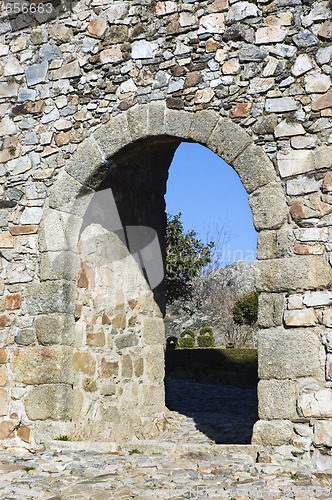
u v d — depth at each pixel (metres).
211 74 6.08
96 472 5.01
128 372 7.21
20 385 6.34
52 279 6.45
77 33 6.74
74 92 6.66
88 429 6.43
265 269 5.59
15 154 6.83
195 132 6.05
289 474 4.91
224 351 13.87
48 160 6.69
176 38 6.28
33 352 6.34
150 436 7.37
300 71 5.79
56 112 6.71
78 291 6.59
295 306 5.45
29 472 5.09
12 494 4.46
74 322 6.49
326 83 5.70
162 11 6.38
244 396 10.45
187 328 24.44
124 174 7.22
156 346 7.80
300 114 5.73
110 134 6.41
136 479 4.75
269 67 5.89
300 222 5.58
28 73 6.90
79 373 6.44
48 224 6.57
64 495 4.42
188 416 8.56
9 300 6.57
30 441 6.18
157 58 6.33
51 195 6.61
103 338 6.87
